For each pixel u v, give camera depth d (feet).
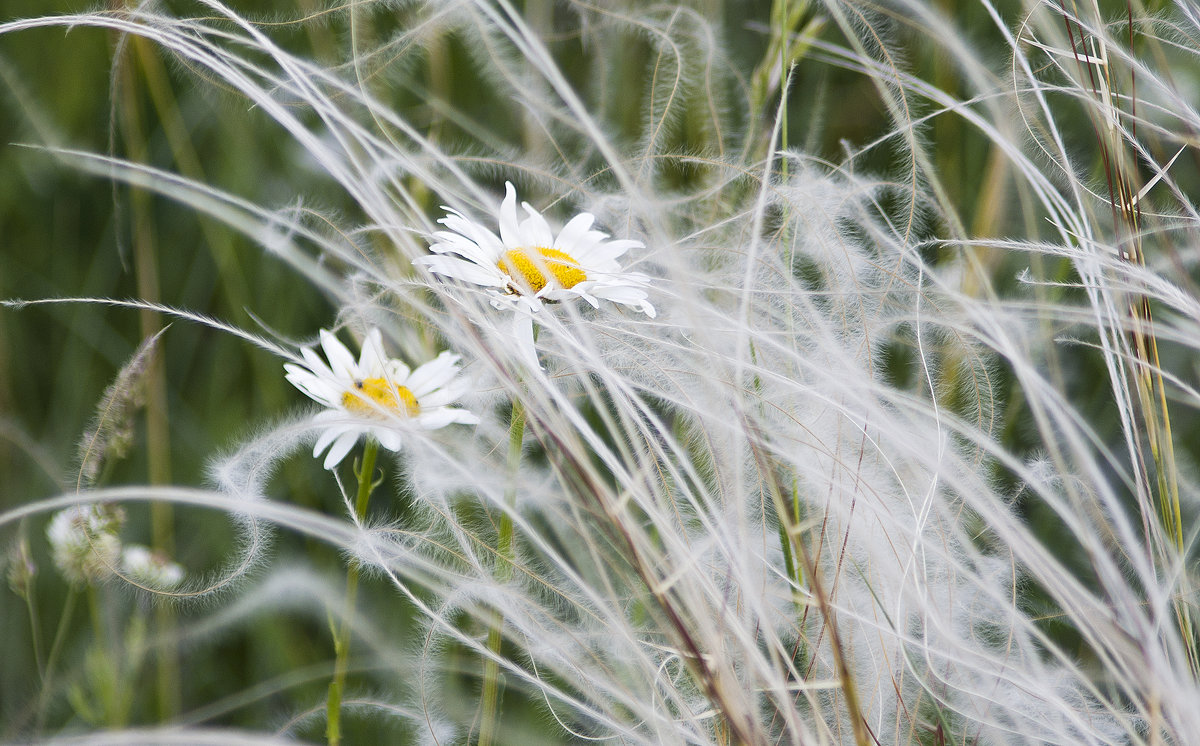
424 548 3.15
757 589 3.09
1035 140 3.31
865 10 3.41
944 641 3.10
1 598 3.38
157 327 3.50
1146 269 3.16
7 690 3.34
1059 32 3.36
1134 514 3.28
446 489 3.13
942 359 3.29
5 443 3.48
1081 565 3.30
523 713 3.27
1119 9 3.43
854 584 3.15
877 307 3.24
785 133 3.27
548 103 3.48
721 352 3.11
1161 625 3.05
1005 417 3.34
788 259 3.25
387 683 3.33
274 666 3.35
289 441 3.17
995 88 3.36
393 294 3.20
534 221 3.11
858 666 3.15
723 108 3.49
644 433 3.04
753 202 3.31
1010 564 3.19
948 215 3.31
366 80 3.36
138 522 3.46
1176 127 3.42
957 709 3.10
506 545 3.06
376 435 3.08
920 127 3.46
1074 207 3.35
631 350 3.14
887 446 3.18
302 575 3.31
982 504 3.02
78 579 3.24
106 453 3.20
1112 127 3.20
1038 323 3.35
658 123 3.33
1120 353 3.13
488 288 3.06
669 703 3.12
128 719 3.30
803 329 3.21
